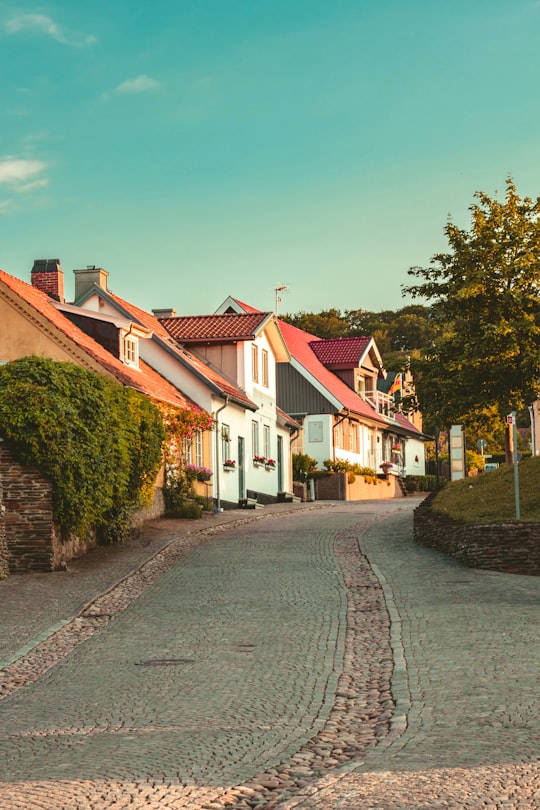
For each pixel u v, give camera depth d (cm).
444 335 3020
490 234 2895
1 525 1903
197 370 3547
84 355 2855
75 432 2023
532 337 2827
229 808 681
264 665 1161
